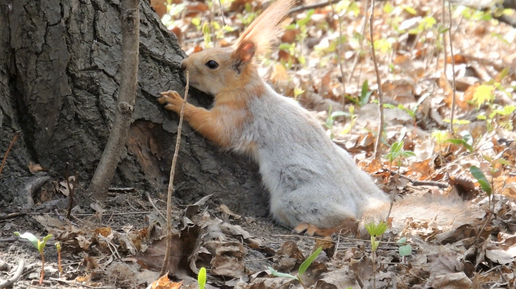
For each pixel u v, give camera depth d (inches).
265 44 383.6
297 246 314.7
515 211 360.5
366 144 482.9
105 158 324.5
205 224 318.3
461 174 421.1
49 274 265.4
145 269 275.1
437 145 464.8
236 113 369.7
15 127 329.1
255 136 369.7
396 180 378.9
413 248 317.1
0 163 326.6
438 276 278.5
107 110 335.6
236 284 269.1
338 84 601.3
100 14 335.0
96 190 325.4
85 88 332.2
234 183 364.2
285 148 365.1
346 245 325.4
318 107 564.7
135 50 314.5
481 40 695.1
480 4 327.6
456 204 359.9
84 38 330.0
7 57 323.3
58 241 290.7
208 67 368.8
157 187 351.3
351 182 370.3
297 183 356.5
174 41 371.9
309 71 626.2
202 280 238.4
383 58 662.5
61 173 335.6
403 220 349.4
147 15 356.2
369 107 549.3
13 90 329.1
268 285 268.4
